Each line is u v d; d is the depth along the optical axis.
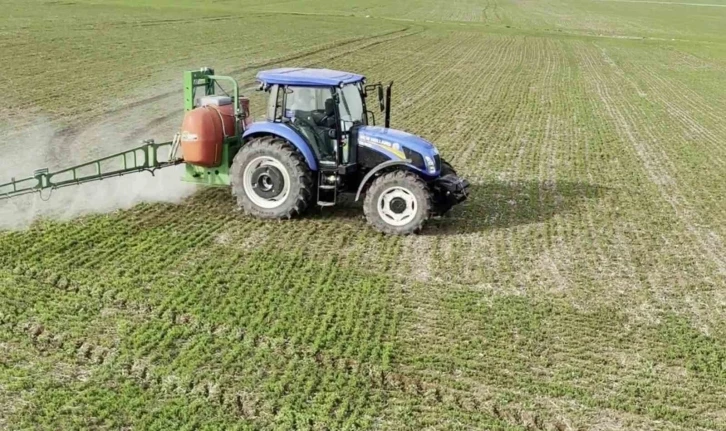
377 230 10.90
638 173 15.62
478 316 8.41
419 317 8.31
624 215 12.59
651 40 53.56
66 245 9.71
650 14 87.44
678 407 6.87
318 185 11.05
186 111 11.62
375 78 28.67
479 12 80.31
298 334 7.73
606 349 7.83
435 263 9.89
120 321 7.81
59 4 50.62
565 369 7.38
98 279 8.77
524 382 7.11
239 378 6.93
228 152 11.38
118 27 38.69
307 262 9.66
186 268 9.27
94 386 6.69
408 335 7.89
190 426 6.18
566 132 19.88
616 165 16.28
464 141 18.03
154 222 10.86
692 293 9.44
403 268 9.67
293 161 10.80
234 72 26.88
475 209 12.46
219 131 11.16
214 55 31.25
